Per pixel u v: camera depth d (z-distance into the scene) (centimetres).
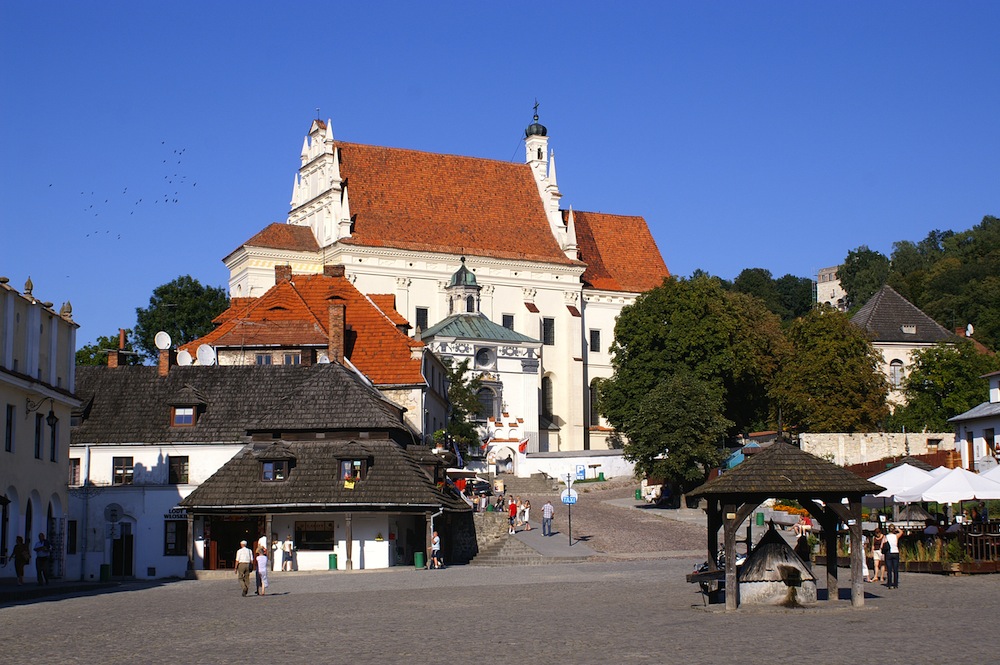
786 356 12812
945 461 9619
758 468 3653
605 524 8506
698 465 9856
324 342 9131
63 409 6488
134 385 7875
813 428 12231
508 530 7775
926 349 12912
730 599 3572
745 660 2562
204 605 4222
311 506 6550
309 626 3403
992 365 12275
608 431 15138
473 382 12112
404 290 14062
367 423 6888
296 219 14950
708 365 12631
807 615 3472
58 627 3444
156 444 7512
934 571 4956
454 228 14762
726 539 3616
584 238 16150
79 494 7400
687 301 12762
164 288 17125
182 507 6612
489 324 13762
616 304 15612
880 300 15475
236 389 7812
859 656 2594
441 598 4300
